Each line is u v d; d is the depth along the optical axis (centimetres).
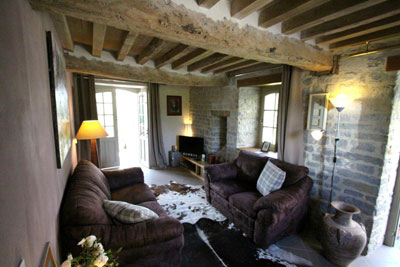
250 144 418
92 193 182
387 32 181
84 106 391
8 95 68
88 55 284
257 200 238
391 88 195
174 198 349
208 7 143
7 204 62
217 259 211
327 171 253
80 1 103
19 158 75
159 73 349
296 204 228
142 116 544
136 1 118
